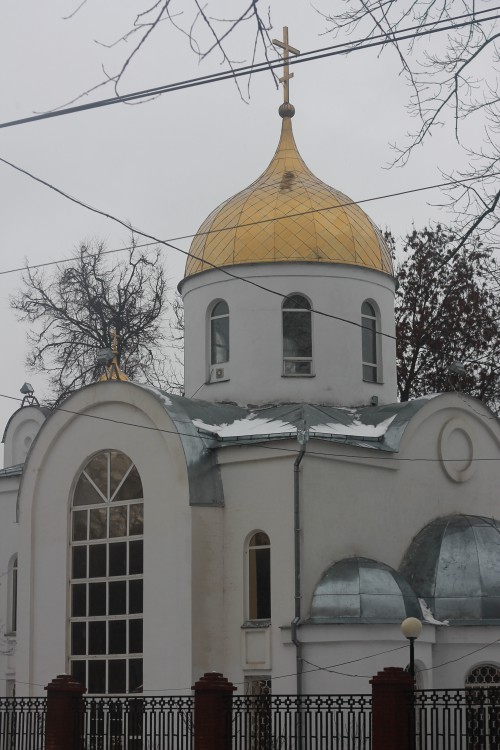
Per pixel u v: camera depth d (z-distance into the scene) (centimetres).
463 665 3175
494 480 3669
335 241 3722
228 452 3303
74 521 3472
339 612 3075
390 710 2294
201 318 3788
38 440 3556
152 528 3297
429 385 4816
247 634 3189
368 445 3359
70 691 2716
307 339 3684
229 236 3750
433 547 3356
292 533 3156
